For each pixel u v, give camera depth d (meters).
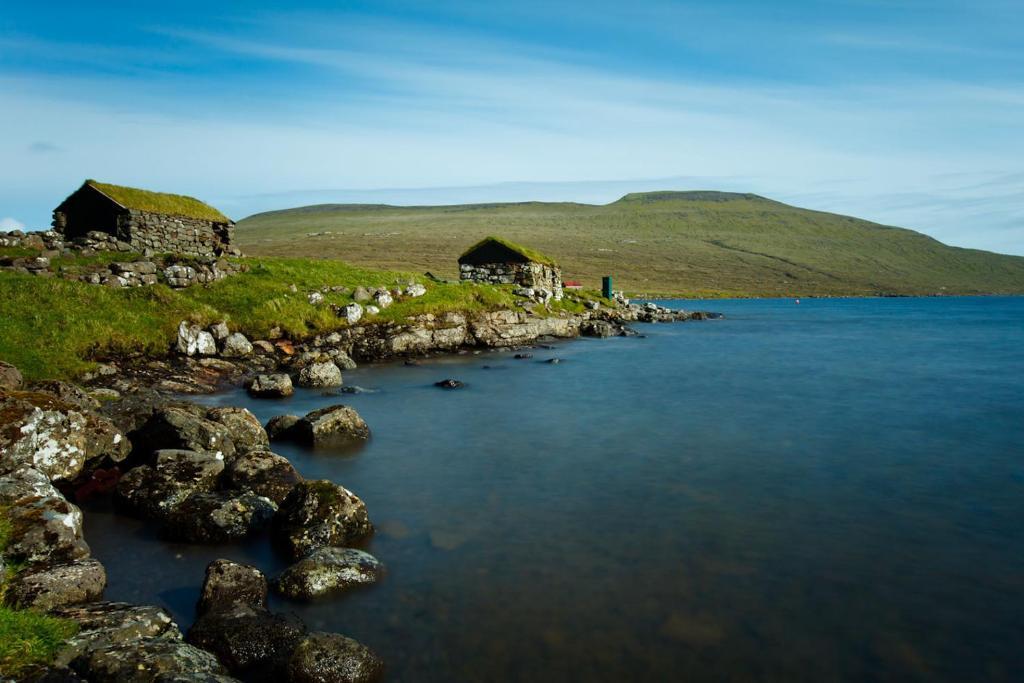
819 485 14.64
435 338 37.56
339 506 11.04
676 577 9.91
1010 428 20.86
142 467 12.91
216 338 28.08
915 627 8.57
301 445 17.53
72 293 25.78
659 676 7.39
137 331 25.41
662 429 20.33
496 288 49.00
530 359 37.44
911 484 14.79
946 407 24.66
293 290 34.44
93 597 8.66
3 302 23.53
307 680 6.93
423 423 20.55
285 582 9.12
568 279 162.50
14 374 16.14
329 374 26.19
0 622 6.86
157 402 17.73
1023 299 183.00
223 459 14.55
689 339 54.75
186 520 10.98
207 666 6.77
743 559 10.60
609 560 10.48
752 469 15.90
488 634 8.20
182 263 32.41
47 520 9.28
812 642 8.16
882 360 40.59
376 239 197.50
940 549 11.12
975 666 7.70
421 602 9.00
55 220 36.41
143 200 36.53
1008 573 10.22
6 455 11.87
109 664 6.36
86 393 17.27
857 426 21.05
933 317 92.38
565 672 7.43
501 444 18.08
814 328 69.00
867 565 10.45
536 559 10.48
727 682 7.31
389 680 7.24
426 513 12.53
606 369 34.81
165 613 7.91
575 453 17.22
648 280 175.75
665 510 12.88
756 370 35.22
